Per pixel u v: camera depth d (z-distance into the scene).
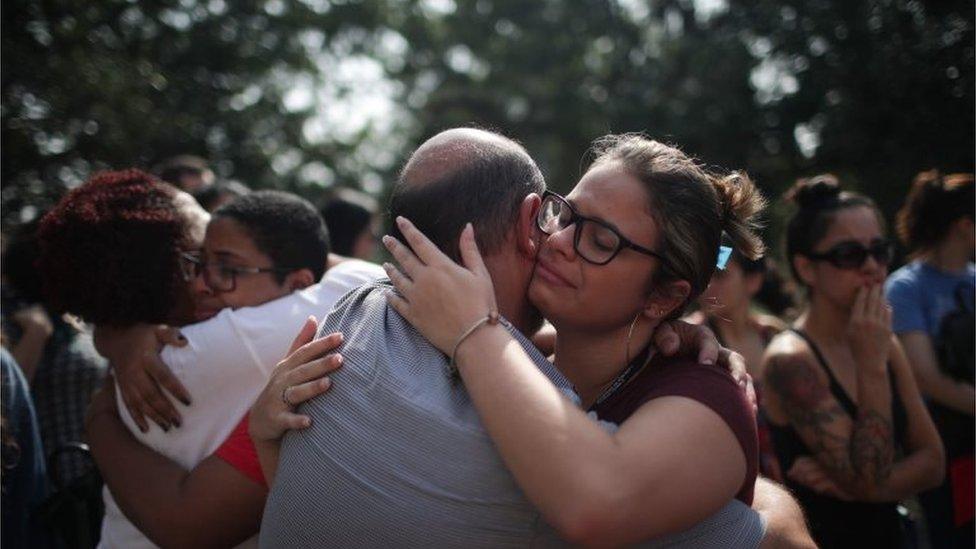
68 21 9.12
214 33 11.84
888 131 10.30
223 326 2.16
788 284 5.05
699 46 14.34
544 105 21.33
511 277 1.70
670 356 1.68
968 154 9.38
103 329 2.39
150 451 2.17
